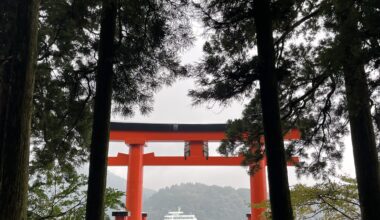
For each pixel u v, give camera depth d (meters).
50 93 10.87
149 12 9.61
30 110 6.07
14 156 5.69
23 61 6.11
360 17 7.20
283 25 10.87
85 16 10.33
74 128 11.30
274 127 6.93
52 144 10.95
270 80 7.25
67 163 10.91
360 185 8.59
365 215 8.38
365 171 8.54
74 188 9.84
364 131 8.73
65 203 9.63
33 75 6.24
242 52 10.30
